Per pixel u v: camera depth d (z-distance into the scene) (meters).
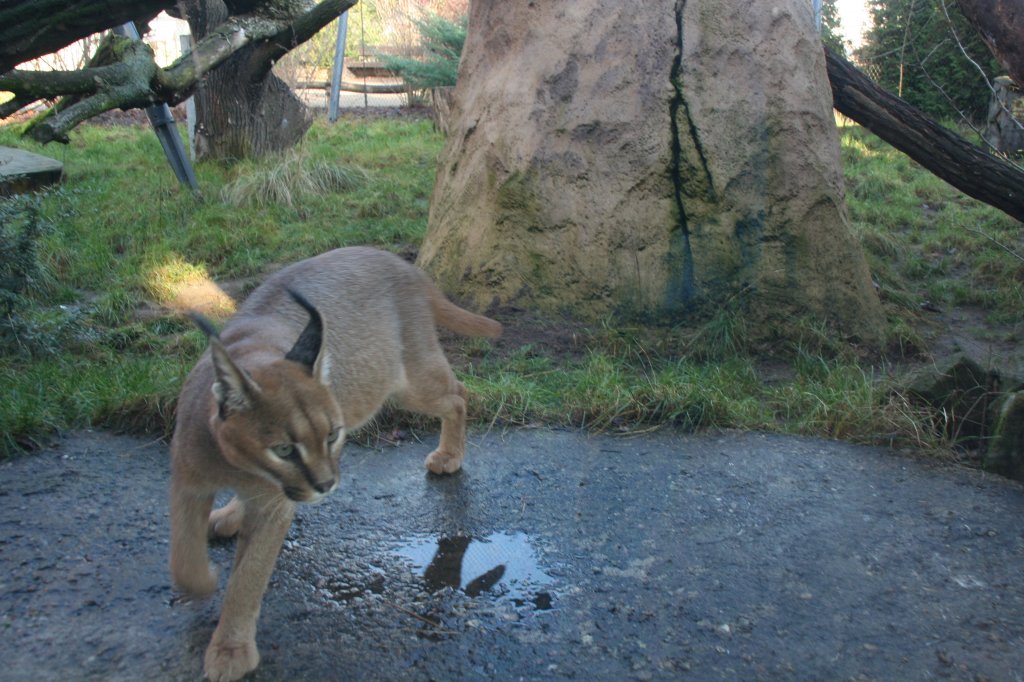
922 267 8.62
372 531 4.07
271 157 11.28
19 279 6.57
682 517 4.23
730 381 5.70
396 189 10.59
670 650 3.26
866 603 3.56
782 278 6.49
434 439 5.05
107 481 4.41
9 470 4.48
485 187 6.89
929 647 3.29
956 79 14.30
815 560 3.86
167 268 7.93
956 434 5.08
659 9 6.66
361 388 3.86
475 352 6.23
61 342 6.09
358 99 19.73
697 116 6.52
